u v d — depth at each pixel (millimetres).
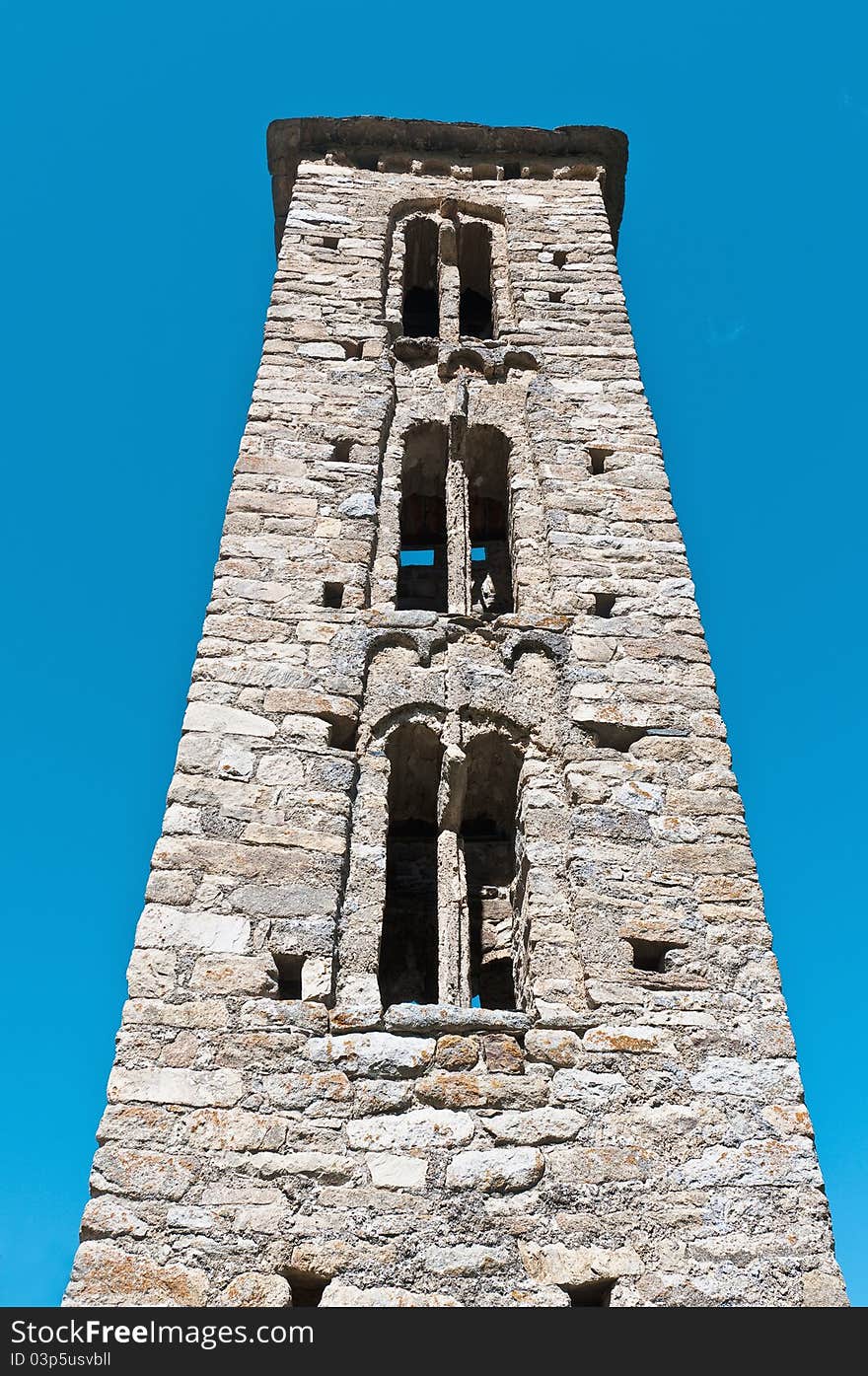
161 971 12203
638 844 13852
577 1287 10594
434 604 20297
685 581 17031
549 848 13859
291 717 14766
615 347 21156
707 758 14836
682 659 15969
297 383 19844
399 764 15492
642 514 17984
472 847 16969
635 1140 11492
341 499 17859
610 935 13000
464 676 15609
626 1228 10930
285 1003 12164
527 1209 10969
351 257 22781
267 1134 11203
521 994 13523
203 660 15242
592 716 15156
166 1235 10531
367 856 13680
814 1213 11117
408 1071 11797
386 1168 11125
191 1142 11078
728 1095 11875
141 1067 11492
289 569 16688
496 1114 11570
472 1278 10531
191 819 13500
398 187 25250
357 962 12766
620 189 27234
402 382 20516
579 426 19469
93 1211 10594
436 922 15781
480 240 24734
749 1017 12477
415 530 21609
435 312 24703
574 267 23156
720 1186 11242
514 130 26469
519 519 18078
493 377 20562
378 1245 10664
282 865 13281
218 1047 11734
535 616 16438
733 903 13406
